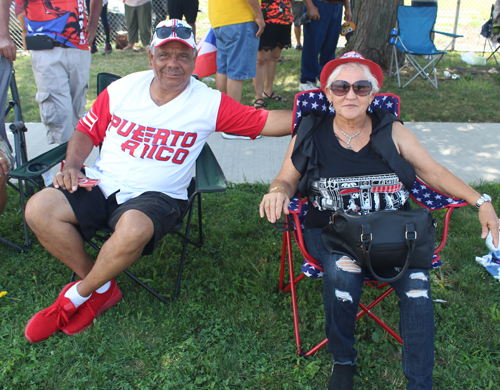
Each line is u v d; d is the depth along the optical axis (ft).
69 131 12.69
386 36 24.77
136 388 6.51
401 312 6.05
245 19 14.14
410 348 5.87
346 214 6.05
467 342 7.34
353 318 6.21
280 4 16.34
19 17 12.33
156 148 7.70
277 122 8.02
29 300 8.07
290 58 27.37
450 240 10.01
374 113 7.20
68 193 7.27
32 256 9.32
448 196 7.06
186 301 8.18
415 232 5.76
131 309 7.89
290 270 7.48
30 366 6.69
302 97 7.54
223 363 6.89
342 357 6.39
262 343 7.29
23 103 19.34
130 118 7.80
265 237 10.34
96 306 7.53
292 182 7.06
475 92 21.17
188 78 7.68
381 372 6.83
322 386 6.63
